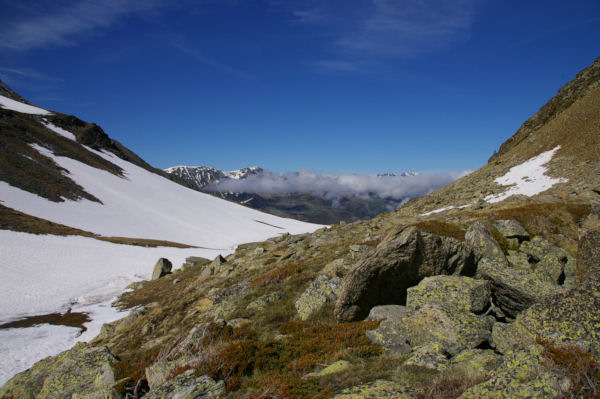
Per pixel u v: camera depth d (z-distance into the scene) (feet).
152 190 548.31
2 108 520.01
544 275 48.06
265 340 41.11
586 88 280.31
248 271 96.84
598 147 161.17
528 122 342.85
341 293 44.86
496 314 39.96
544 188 151.74
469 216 87.40
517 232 62.90
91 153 580.71
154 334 68.13
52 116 636.89
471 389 20.65
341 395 23.84
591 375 18.47
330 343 36.45
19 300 127.03
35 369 55.52
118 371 43.96
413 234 43.29
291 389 27.22
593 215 68.85
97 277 169.17
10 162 351.67
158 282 152.87
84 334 101.60
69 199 346.33
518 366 20.74
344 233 120.37
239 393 29.55
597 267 39.11
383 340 34.06
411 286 44.78
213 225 470.80
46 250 192.24
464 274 46.65
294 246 112.37
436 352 28.86
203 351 38.34
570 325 23.58
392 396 22.39
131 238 302.66
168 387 30.96
